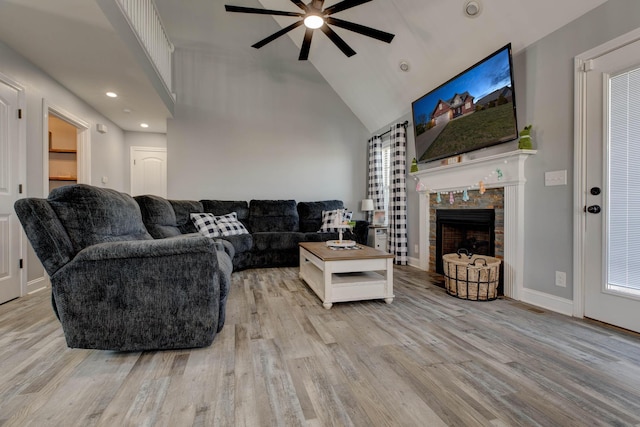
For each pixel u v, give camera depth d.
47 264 1.60
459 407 1.25
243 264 4.10
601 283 2.14
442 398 1.31
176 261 1.70
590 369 1.55
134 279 1.67
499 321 2.22
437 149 3.67
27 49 2.74
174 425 1.14
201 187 4.93
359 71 4.63
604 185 2.11
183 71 4.85
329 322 2.21
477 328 2.09
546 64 2.47
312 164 5.40
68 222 1.66
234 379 1.46
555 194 2.42
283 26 5.05
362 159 5.62
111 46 2.70
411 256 4.47
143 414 1.20
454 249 3.78
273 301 2.72
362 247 3.16
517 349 1.77
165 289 1.69
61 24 2.39
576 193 2.26
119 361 1.63
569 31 2.30
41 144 3.11
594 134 2.16
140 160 5.51
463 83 3.18
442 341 1.88
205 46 4.93
